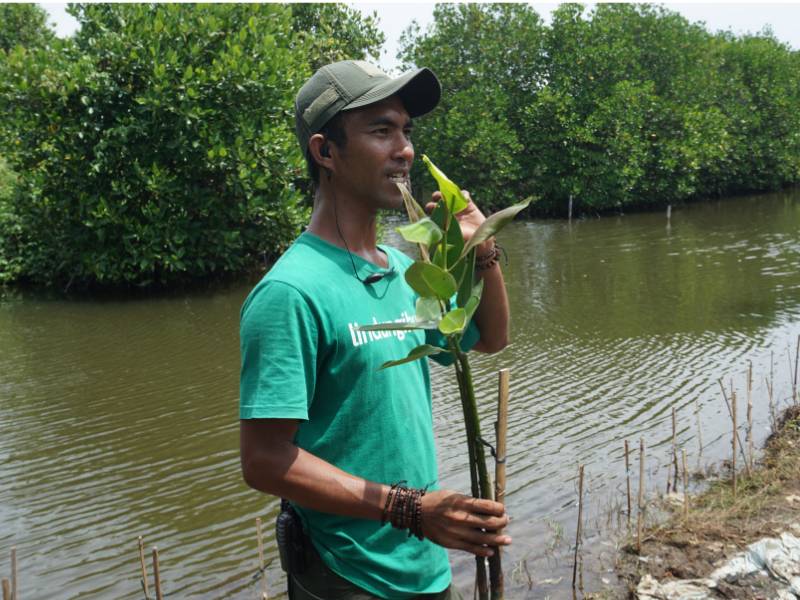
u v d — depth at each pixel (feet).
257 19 44.11
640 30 93.40
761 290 39.68
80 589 14.43
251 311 5.57
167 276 44.39
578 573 14.66
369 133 5.89
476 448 5.57
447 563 6.41
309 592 6.06
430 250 5.78
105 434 22.34
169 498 18.21
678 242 58.34
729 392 24.48
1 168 56.39
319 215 6.18
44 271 44.62
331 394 5.76
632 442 20.83
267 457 5.41
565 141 81.82
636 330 32.50
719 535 15.52
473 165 81.51
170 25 41.32
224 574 14.83
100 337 33.42
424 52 87.30
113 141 40.22
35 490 18.81
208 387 26.22
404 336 6.10
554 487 18.31
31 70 39.68
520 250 57.31
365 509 5.43
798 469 18.49
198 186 42.68
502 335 6.97
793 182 119.24
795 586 13.35
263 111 43.27
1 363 29.91
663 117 87.40
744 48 108.78
